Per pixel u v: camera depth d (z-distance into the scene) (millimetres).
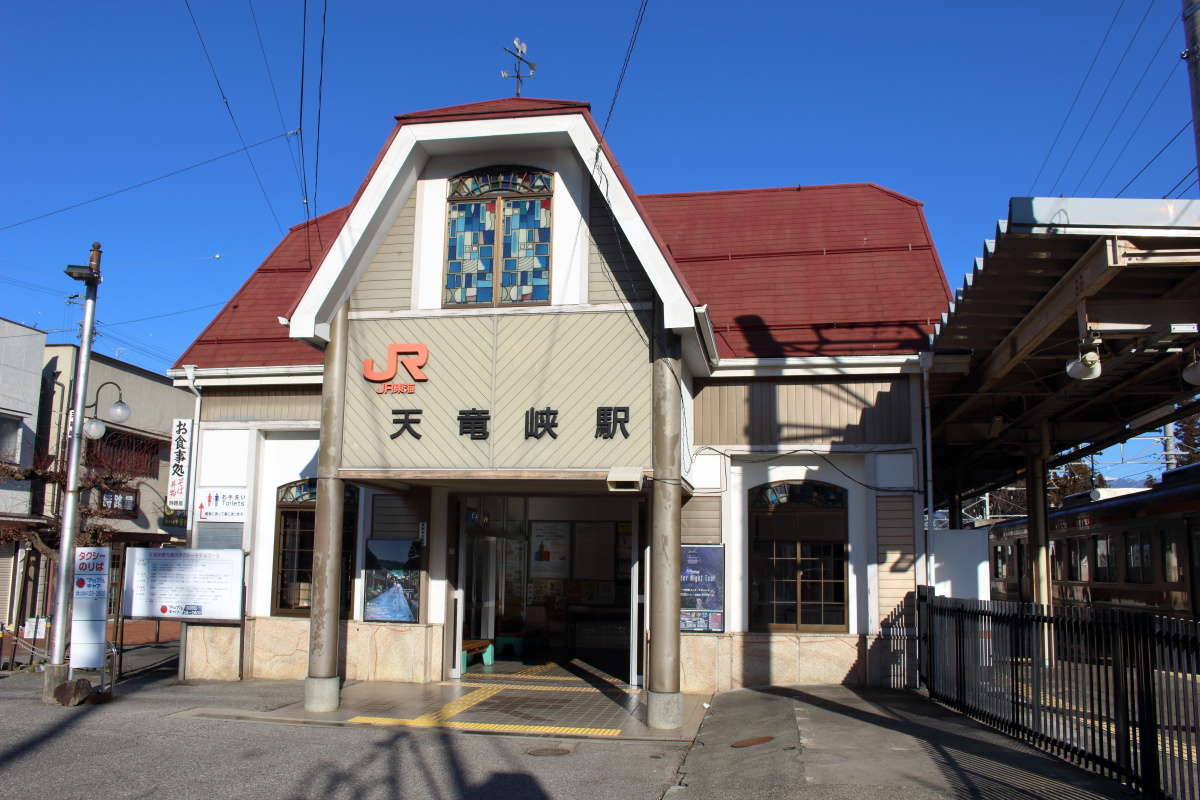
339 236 10555
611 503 17125
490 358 10562
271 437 13852
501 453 10328
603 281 10484
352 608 13117
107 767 8102
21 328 23797
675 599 9922
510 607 16578
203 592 13109
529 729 9812
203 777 7809
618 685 12602
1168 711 5945
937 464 17641
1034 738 8000
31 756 8477
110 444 26875
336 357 10812
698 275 14148
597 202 10688
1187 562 15164
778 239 14602
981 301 9023
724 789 7363
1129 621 6492
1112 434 14375
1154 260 7055
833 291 13344
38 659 15297
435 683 12625
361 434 10695
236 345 14141
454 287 10914
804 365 12172
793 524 12422
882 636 11836
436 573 13078
